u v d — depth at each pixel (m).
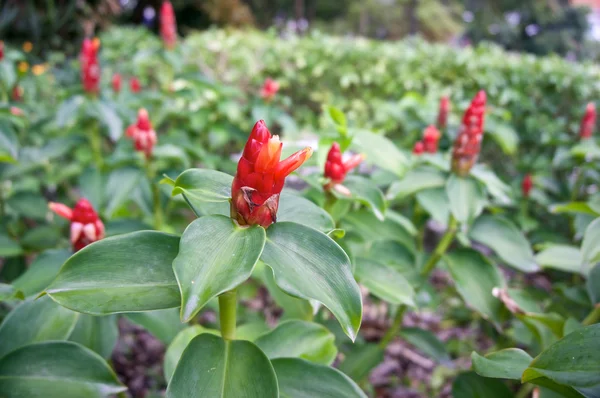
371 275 1.66
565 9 15.74
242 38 5.79
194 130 3.84
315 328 1.48
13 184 3.36
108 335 1.58
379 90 5.58
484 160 4.93
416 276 1.98
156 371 2.98
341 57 5.54
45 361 1.21
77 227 1.51
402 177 2.06
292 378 1.22
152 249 1.09
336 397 1.20
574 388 0.95
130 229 2.19
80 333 1.53
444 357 2.23
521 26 15.80
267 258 1.00
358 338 2.59
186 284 0.91
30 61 6.48
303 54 5.51
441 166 1.99
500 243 2.00
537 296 2.73
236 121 4.21
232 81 5.21
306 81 5.66
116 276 1.04
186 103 4.27
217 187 1.17
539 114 4.87
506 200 1.93
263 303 3.42
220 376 1.10
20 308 1.36
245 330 1.65
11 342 1.30
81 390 1.18
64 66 6.76
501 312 1.82
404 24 17.36
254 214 1.05
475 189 1.89
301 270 1.00
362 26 17.17
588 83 5.13
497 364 1.22
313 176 1.72
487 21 15.91
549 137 3.92
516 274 3.74
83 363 1.22
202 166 3.63
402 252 2.01
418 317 3.54
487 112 3.61
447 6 19.39
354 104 5.43
